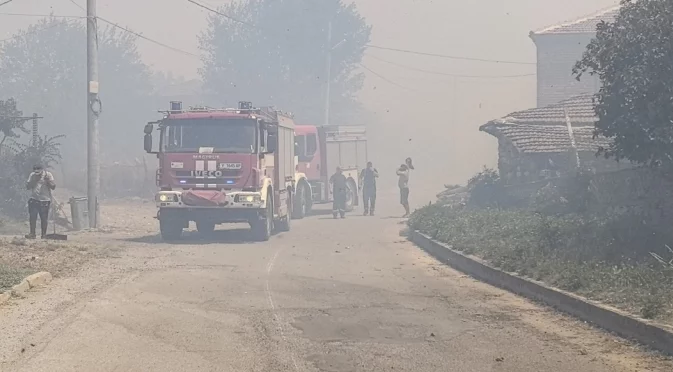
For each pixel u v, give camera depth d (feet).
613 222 50.37
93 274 50.72
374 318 36.88
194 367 28.07
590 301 36.24
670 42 45.93
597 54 50.19
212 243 73.46
